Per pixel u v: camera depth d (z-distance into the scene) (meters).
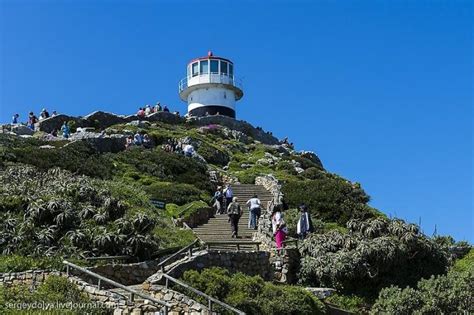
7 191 26.56
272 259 25.31
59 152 36.84
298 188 37.28
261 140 67.31
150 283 20.69
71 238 23.41
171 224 29.20
